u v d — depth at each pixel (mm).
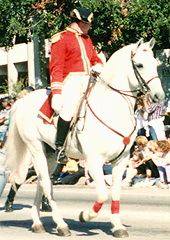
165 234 10344
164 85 23625
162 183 17016
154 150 17391
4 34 26359
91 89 9984
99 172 9742
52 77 10164
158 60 23922
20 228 11141
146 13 23109
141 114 19859
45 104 10633
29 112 11047
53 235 10344
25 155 11703
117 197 10016
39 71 32594
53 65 10172
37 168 10930
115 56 9758
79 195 15680
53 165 11203
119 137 9641
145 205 13891
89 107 9852
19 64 35719
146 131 19766
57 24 24078
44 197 12914
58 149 10266
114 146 9664
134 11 23219
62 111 10070
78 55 10227
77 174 18344
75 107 10023
